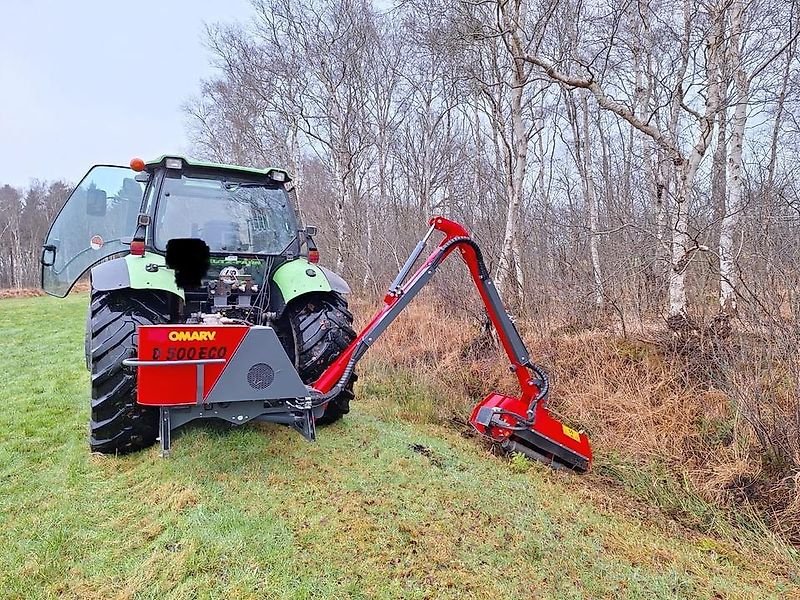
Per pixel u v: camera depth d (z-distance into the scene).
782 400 3.36
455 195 11.48
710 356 4.12
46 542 2.12
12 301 17.03
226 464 2.79
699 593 2.14
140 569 1.97
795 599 2.18
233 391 2.50
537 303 6.10
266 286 3.52
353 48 11.71
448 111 12.30
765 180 5.39
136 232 3.24
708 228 4.86
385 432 3.67
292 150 12.29
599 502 3.00
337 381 2.95
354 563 2.07
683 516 2.97
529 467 3.33
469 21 6.25
